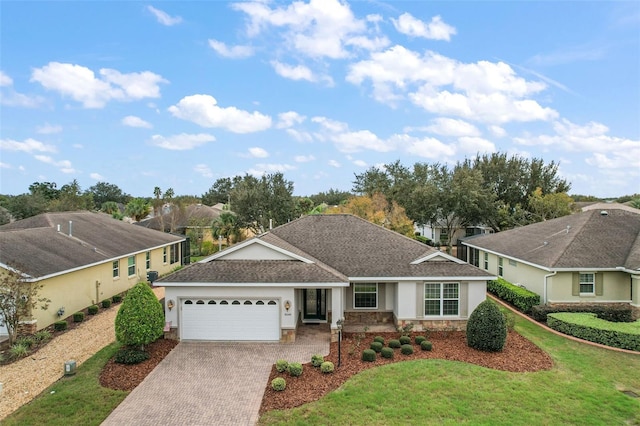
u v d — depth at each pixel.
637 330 16.27
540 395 11.89
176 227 54.31
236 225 47.53
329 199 94.75
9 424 10.50
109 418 10.82
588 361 14.73
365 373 13.34
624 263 20.73
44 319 18.33
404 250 20.58
